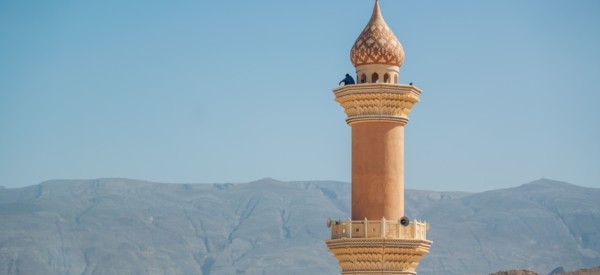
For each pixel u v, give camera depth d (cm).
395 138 7962
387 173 7906
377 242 7756
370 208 7881
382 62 8044
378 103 7931
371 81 8056
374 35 8019
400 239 7769
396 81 8106
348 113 8056
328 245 7981
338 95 8069
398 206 7919
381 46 7994
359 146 7969
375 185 7894
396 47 8038
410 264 7906
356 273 7888
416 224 7856
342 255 7919
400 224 7806
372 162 7919
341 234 7900
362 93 7919
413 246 7812
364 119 7938
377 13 8106
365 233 7800
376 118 7919
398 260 7831
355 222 7850
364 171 7925
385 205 7881
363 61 8050
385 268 7838
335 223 7981
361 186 7919
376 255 7806
